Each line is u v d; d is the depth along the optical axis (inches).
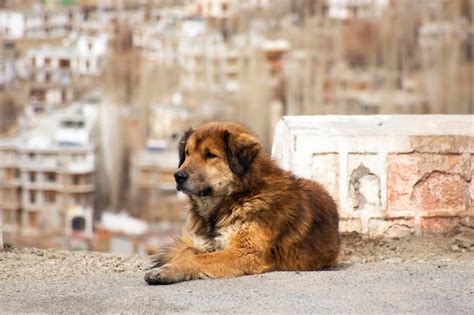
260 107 3447.3
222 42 4126.5
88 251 343.9
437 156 335.6
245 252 271.3
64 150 2982.3
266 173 281.1
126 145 3157.0
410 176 335.6
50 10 4562.0
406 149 334.3
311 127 341.1
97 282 267.9
